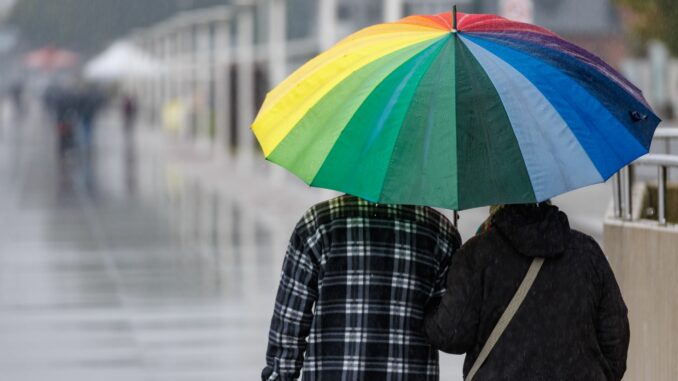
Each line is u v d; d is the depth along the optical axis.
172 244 39.94
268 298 29.23
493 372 9.80
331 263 10.02
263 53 75.12
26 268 34.88
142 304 28.64
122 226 45.59
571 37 65.81
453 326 9.83
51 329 25.83
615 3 51.09
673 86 62.47
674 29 48.88
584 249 9.98
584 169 9.21
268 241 40.38
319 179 9.24
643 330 14.41
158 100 136.75
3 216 50.03
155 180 69.44
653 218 17.48
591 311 9.93
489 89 9.32
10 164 85.50
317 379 10.03
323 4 50.09
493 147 9.16
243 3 78.25
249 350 23.50
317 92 9.70
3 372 21.81
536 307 9.82
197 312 27.52
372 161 9.19
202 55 104.44
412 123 9.23
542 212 9.88
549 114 9.34
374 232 10.02
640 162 14.66
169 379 21.20
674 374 13.39
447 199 9.02
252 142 78.94
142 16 171.50
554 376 9.77
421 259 10.05
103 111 187.88
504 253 9.88
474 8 43.91
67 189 63.78
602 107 9.55
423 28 9.94
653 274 14.04
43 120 172.50
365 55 9.73
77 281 32.28
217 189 62.91
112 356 23.09
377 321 9.97
